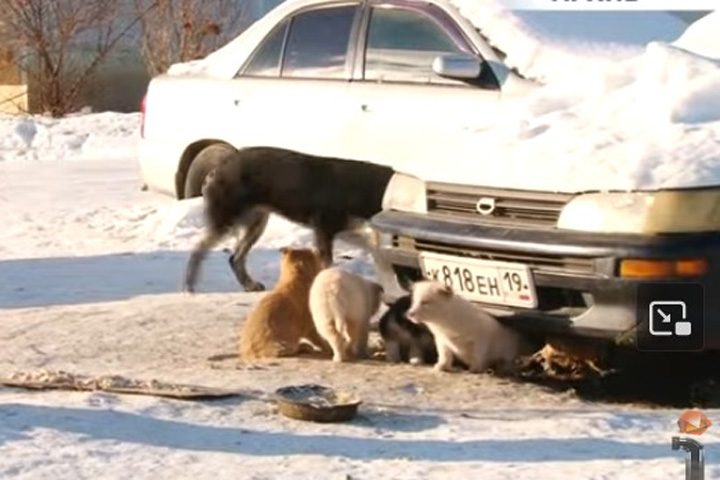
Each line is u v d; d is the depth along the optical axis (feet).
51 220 61.67
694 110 33.76
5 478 24.29
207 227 44.91
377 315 38.34
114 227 59.11
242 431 27.71
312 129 48.24
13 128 102.94
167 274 49.57
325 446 26.63
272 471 24.88
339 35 48.67
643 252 29.89
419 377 33.22
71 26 123.34
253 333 35.70
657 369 34.27
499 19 44.32
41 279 49.01
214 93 52.54
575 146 32.63
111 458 25.59
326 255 43.42
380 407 30.04
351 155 46.85
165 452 26.04
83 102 125.18
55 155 95.71
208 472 24.80
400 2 46.98
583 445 26.81
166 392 30.53
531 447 26.63
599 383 34.04
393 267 35.06
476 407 30.50
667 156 31.19
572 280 30.83
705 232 30.17
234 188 44.32
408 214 34.63
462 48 44.73
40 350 37.11
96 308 43.27
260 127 50.19
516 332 33.32
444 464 25.43
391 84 46.39
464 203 33.50
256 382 32.55
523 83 42.68
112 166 86.17
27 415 28.40
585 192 31.17
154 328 39.91
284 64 50.42
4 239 57.57
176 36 122.01
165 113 54.85
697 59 35.91
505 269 32.01
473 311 32.83
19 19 122.21
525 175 32.27
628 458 25.90
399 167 37.58
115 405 29.55
